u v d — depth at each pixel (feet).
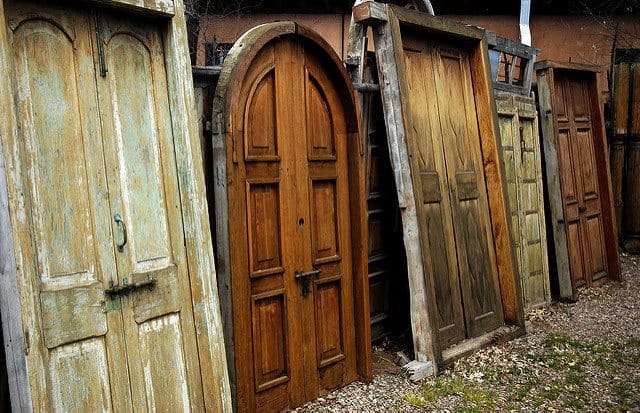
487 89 19.61
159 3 10.64
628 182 29.94
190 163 10.97
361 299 15.26
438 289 16.78
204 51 29.66
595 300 23.47
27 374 8.28
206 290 11.02
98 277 9.53
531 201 22.86
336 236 14.97
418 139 16.94
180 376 10.65
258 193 13.08
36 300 8.50
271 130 13.42
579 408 14.29
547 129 23.54
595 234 25.79
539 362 17.03
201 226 11.03
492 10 34.45
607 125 30.53
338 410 13.78
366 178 17.49
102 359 9.46
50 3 9.30
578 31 34.73
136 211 10.27
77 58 9.62
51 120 9.14
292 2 32.96
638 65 29.22
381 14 15.97
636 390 15.24
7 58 8.39
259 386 12.96
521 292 19.63
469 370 16.24
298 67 14.01
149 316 10.22
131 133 10.33
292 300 13.76
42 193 8.91
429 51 18.12
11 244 8.25
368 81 17.66
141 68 10.63
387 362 16.62
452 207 17.85
